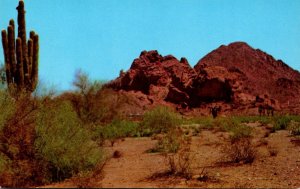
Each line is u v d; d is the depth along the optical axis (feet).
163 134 95.45
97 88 102.32
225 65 624.18
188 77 409.08
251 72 607.37
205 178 37.40
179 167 43.37
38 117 39.14
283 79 581.12
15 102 41.83
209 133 96.27
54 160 37.29
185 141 69.87
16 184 33.76
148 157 55.57
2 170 34.27
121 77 463.83
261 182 37.78
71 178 35.58
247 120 160.56
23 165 35.45
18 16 67.15
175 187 32.53
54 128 38.63
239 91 368.48
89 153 39.60
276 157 52.11
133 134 97.14
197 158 52.49
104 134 77.10
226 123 106.01
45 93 42.39
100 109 99.30
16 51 63.93
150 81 426.51
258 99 360.07
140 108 307.58
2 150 36.78
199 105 366.22
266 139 74.02
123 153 58.85
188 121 149.28
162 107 106.22
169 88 396.37
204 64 456.86
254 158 50.49
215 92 367.66
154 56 463.83
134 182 34.65
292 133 83.56
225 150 54.44
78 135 39.86
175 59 462.60
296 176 40.83
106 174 40.06
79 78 100.94
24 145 37.40
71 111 42.65
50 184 34.78
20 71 63.36
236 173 42.24
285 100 535.19
